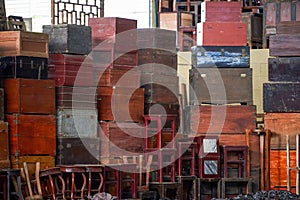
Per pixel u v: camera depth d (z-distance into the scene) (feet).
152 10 132.77
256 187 104.63
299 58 104.88
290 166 105.50
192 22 128.88
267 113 106.11
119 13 135.33
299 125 105.29
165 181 100.99
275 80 105.70
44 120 92.94
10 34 92.02
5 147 89.86
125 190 97.40
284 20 114.01
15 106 91.15
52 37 96.48
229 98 106.11
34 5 138.51
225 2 106.83
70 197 89.86
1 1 100.01
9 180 85.92
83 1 140.46
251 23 120.16
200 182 102.06
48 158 93.25
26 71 92.22
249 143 104.88
